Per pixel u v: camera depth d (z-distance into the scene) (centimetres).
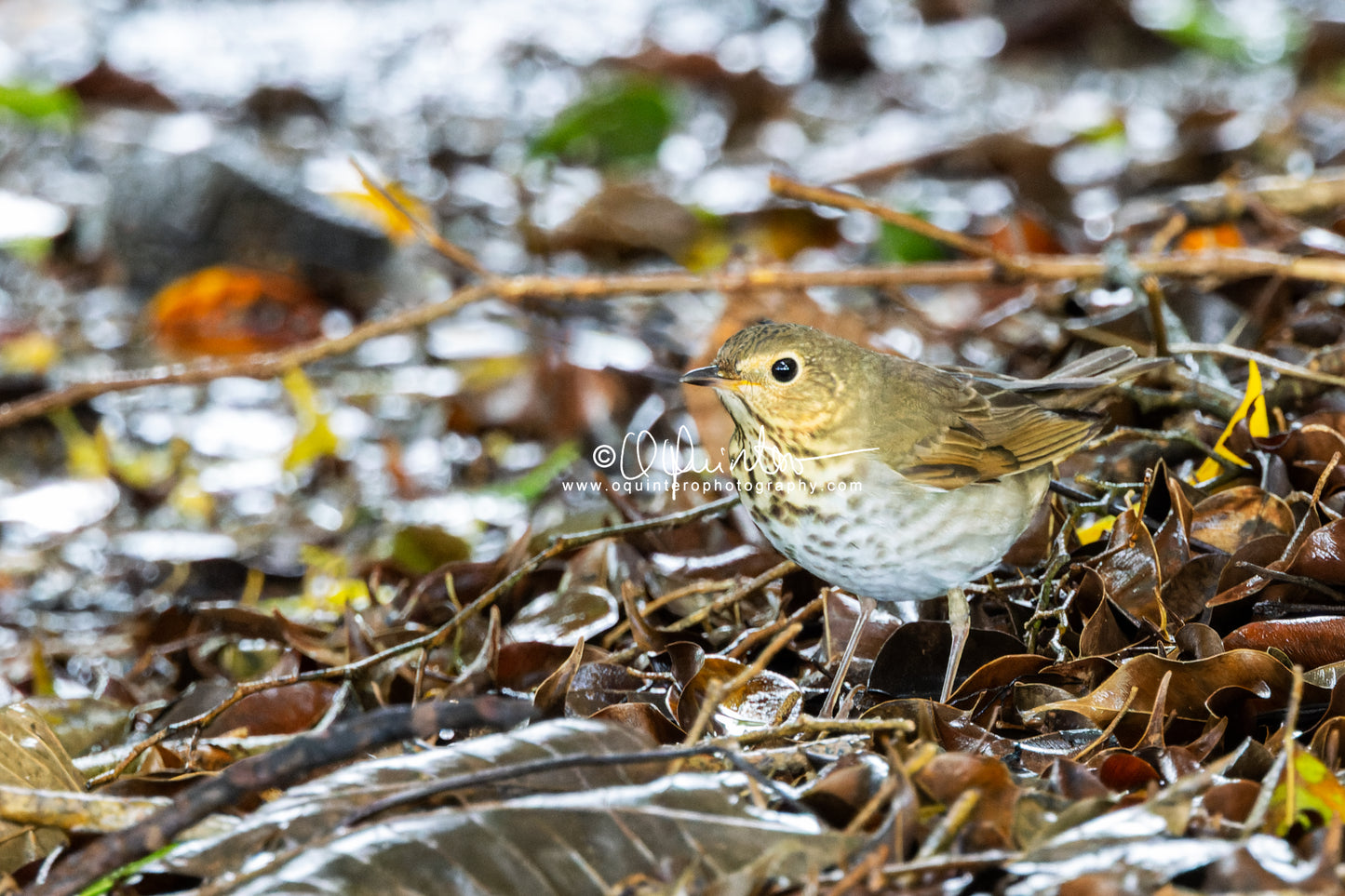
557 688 715
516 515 1194
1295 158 1758
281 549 1196
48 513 1318
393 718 536
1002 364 1220
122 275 1842
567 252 1816
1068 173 1892
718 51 2498
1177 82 2306
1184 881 489
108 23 2775
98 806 562
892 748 534
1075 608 764
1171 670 659
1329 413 857
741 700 704
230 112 2473
